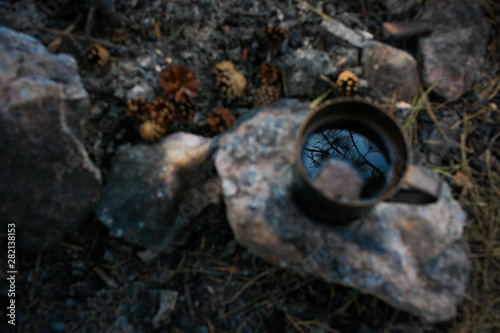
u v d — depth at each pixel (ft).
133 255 1.33
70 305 1.28
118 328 1.27
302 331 1.31
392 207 1.23
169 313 1.28
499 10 1.55
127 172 1.30
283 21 1.49
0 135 1.18
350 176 1.04
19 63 1.23
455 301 1.21
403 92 1.44
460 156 1.46
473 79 1.51
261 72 1.40
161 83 1.33
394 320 1.31
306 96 1.45
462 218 1.29
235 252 1.36
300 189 1.10
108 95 1.36
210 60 1.44
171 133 1.39
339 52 1.48
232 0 1.49
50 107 1.21
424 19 1.52
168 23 1.44
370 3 1.54
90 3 1.35
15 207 1.22
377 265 1.18
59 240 1.28
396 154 1.14
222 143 1.25
